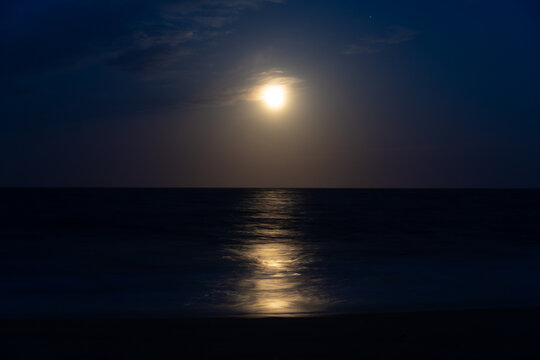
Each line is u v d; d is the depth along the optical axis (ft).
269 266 48.65
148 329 21.94
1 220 116.57
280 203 239.09
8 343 19.65
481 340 20.27
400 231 94.38
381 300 31.35
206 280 40.16
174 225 106.22
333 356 18.17
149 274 43.60
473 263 50.85
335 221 122.01
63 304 30.66
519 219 126.31
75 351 18.65
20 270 46.19
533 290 35.09
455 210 173.47
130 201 249.75
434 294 33.47
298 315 26.48
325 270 45.70
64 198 293.23
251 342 19.95
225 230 95.86
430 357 18.04
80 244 70.13
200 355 18.24
